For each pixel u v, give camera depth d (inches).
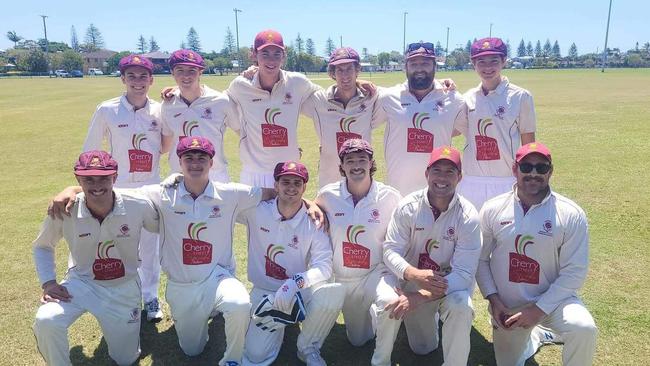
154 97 868.6
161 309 173.0
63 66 2962.6
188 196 140.0
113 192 134.9
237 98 182.2
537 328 149.9
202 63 171.2
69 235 134.0
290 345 152.6
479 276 134.0
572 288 121.5
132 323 139.0
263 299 134.9
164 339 155.5
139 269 165.5
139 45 4682.6
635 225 241.3
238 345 133.9
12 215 272.5
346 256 144.9
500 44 162.7
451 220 131.9
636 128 532.4
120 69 167.0
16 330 156.8
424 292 126.6
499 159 167.8
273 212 143.1
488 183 169.9
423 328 142.6
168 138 178.9
